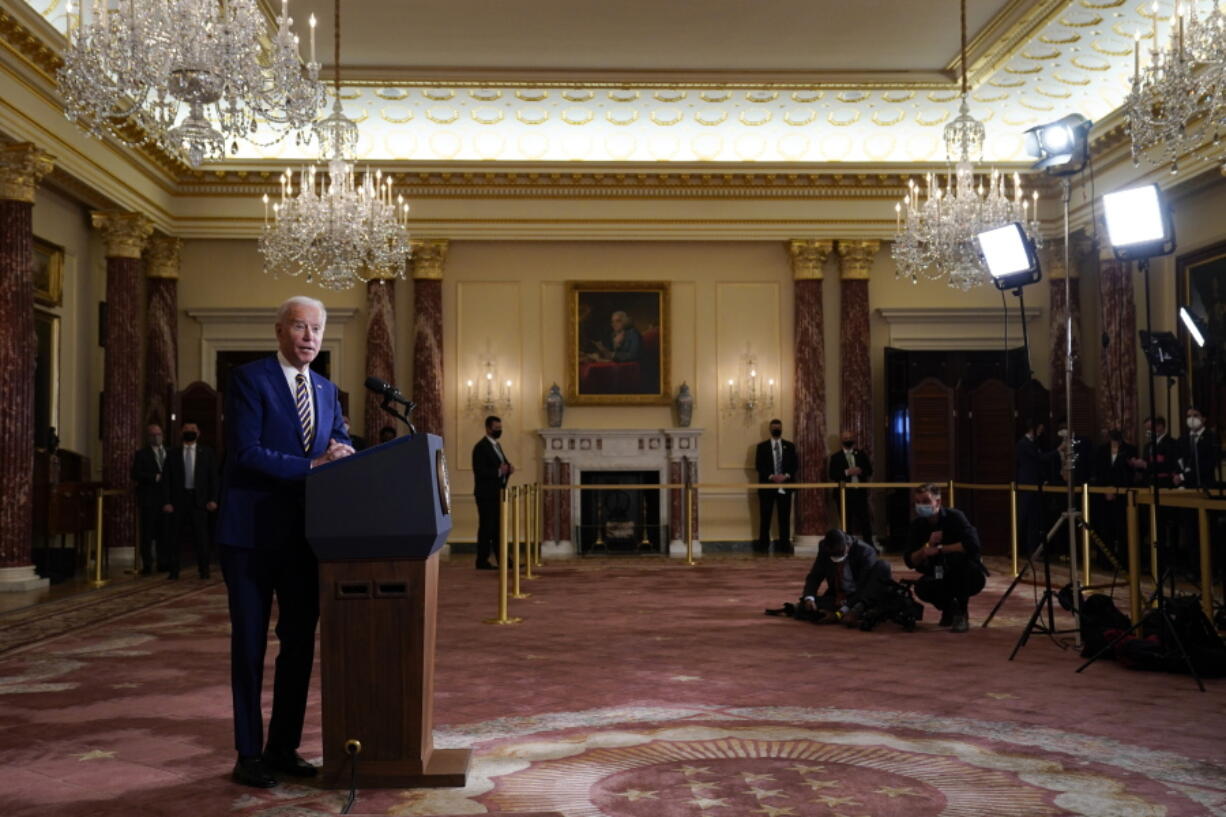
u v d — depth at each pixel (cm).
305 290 1727
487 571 1407
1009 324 1747
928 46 1434
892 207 1717
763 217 1716
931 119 1675
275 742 440
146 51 826
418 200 1702
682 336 1753
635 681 652
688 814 391
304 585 437
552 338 1747
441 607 1022
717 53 1459
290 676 438
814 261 1717
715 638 820
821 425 1706
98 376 1586
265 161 1645
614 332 1745
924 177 1691
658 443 1719
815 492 1688
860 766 456
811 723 538
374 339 1691
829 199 1717
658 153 1723
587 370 1739
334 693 419
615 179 1692
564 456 1708
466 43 1423
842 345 1727
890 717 550
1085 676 657
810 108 1652
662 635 838
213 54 840
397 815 389
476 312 1742
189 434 1323
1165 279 1486
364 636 418
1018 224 785
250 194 1686
